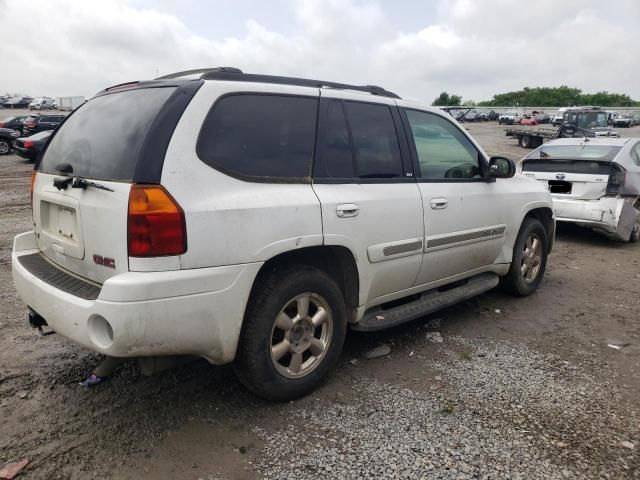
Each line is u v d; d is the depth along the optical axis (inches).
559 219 304.7
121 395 130.5
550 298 211.8
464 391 134.0
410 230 149.7
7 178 601.0
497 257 191.2
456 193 166.4
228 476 101.3
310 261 135.6
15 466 102.5
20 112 2297.0
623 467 104.5
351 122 140.9
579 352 159.5
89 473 101.5
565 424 119.3
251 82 124.2
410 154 155.6
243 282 111.7
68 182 115.5
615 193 291.9
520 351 159.3
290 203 119.6
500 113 2615.7
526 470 103.3
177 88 112.7
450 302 167.3
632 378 142.6
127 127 112.0
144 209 100.0
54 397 129.2
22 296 127.7
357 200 134.5
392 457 107.0
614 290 223.9
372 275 141.6
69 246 119.1
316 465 104.5
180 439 112.7
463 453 108.4
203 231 105.1
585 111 1224.8
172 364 112.1
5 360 148.6
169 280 101.3
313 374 130.4
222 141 113.3
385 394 132.3
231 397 130.1
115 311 98.3
